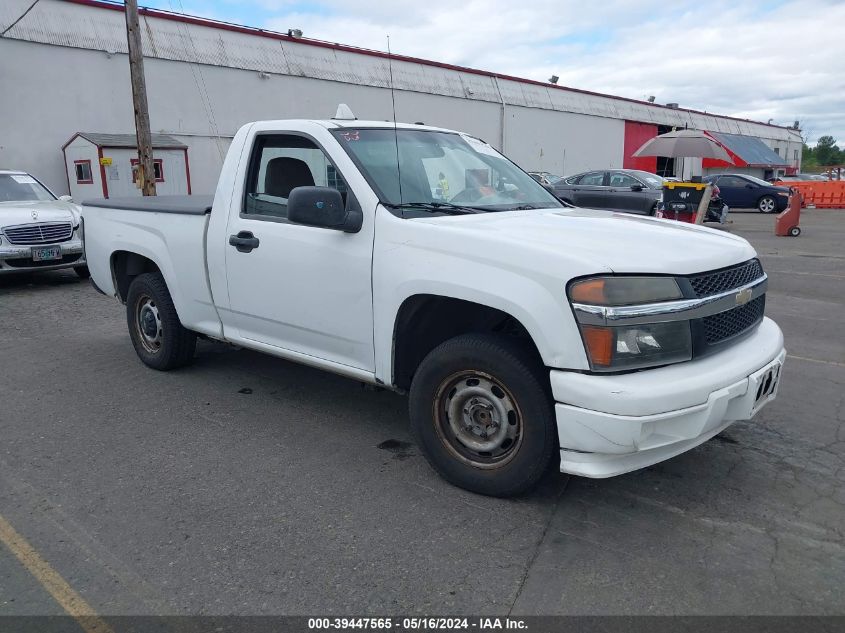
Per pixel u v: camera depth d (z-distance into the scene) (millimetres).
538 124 36156
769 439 4398
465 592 2854
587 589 2873
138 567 3031
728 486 3773
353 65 27109
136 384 5477
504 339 3451
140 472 3941
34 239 9703
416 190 4086
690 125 47625
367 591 2859
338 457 4141
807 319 7730
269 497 3650
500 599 2809
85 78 20109
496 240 3352
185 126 22469
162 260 5277
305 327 4289
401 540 3234
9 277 10883
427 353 4020
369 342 3941
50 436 4457
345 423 4676
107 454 4184
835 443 4344
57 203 10617
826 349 6520
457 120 31656
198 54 22500
